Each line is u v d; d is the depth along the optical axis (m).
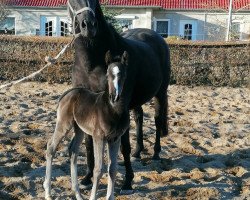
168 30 25.44
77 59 4.41
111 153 3.81
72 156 4.05
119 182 4.64
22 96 9.74
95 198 3.74
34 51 12.25
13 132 6.50
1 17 23.78
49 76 12.20
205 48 12.61
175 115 8.25
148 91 4.88
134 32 5.66
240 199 4.33
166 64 5.60
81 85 4.45
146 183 4.64
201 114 8.46
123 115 3.66
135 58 4.56
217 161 5.48
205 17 25.22
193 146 6.11
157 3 25.31
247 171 5.09
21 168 4.97
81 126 3.84
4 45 12.25
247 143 6.43
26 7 25.00
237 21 25.05
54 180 4.62
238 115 8.48
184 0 26.02
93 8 4.14
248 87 12.52
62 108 3.96
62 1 25.44
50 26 25.20
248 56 12.65
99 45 4.29
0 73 12.34
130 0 24.91
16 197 4.21
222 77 12.70
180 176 4.90
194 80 12.67
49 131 6.61
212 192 4.41
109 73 3.54
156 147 5.52
